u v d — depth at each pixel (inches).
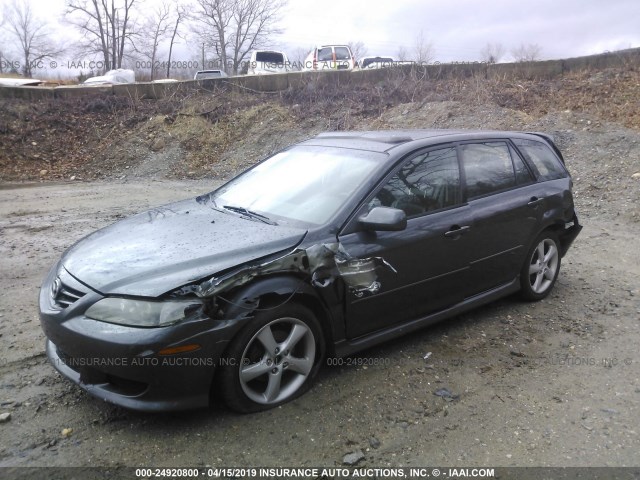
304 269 132.7
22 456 112.7
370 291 145.1
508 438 125.2
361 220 145.5
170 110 620.1
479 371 154.3
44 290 138.2
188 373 117.3
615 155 402.9
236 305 122.1
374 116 586.6
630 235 299.7
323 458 115.6
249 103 632.4
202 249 131.6
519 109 519.8
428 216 161.5
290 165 178.5
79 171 527.2
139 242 140.9
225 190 182.9
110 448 116.3
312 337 136.8
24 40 1871.3
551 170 212.2
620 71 543.2
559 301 208.7
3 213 343.3
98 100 617.9
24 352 156.1
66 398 134.1
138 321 115.2
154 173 526.6
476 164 182.7
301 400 136.3
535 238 198.5
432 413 133.3
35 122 573.3
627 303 207.6
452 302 172.2
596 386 148.7
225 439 120.3
